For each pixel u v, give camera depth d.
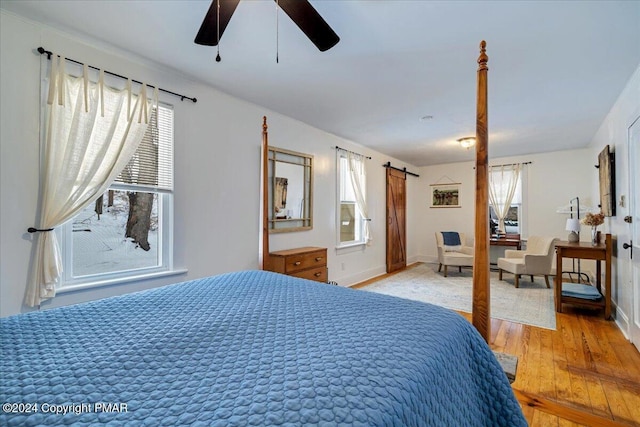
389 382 0.72
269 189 3.46
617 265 3.21
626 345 2.63
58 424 0.58
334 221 4.48
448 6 1.73
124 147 2.20
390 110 3.42
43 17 1.85
